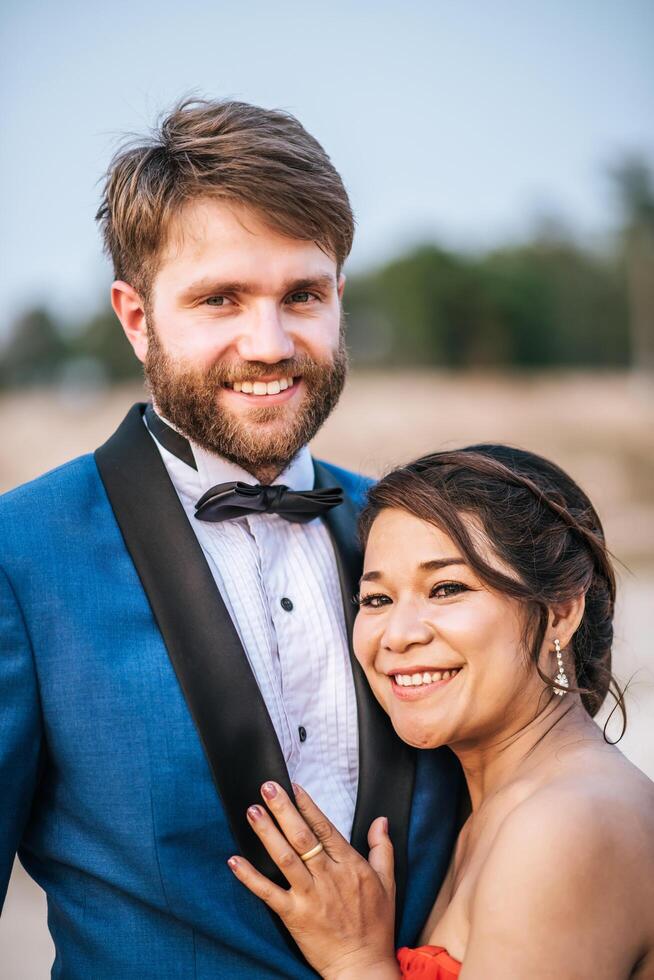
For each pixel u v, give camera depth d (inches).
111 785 73.9
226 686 76.0
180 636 76.2
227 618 77.5
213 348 78.4
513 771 80.8
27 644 74.4
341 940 75.4
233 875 75.7
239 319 79.0
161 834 73.5
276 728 79.5
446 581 79.0
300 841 74.2
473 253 1755.7
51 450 1218.6
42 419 1353.3
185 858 74.2
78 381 1691.7
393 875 78.9
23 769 73.9
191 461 83.2
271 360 78.2
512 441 1139.3
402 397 1302.9
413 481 81.4
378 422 1189.1
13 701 73.4
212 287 77.5
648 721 258.4
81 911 76.0
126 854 73.9
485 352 1676.9
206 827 74.8
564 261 1738.4
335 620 84.7
